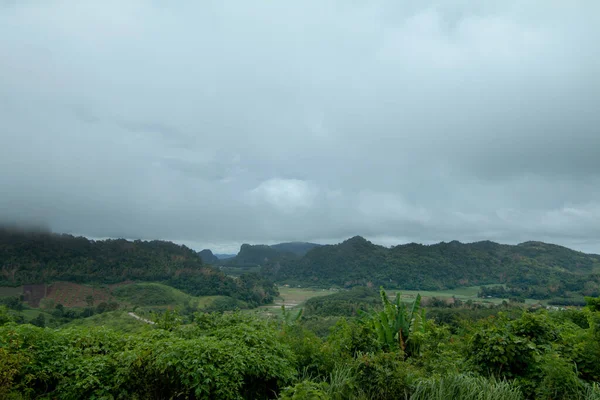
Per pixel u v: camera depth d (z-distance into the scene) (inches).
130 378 181.5
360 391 194.7
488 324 259.9
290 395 179.6
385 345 306.8
